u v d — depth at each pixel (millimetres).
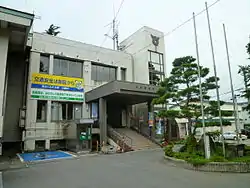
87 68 21062
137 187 6172
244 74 11875
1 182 7066
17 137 17047
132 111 23438
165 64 25297
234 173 7988
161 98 11742
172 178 7246
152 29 25203
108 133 18938
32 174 8367
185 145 12289
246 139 26094
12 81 17719
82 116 19984
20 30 13469
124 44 27156
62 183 6805
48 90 18500
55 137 18219
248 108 12555
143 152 15023
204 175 7688
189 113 10906
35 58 18359
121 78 23859
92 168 9398
